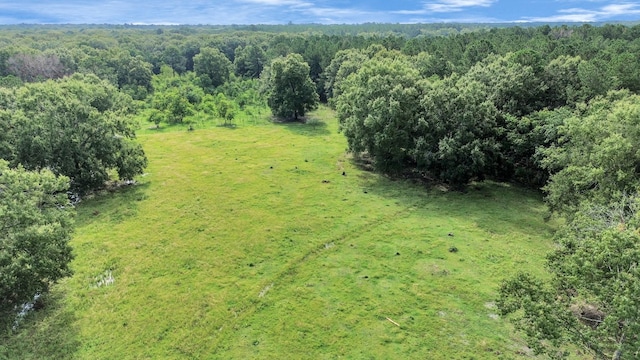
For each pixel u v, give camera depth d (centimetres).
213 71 10419
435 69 6134
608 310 1436
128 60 10069
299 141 5819
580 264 1435
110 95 6088
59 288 2436
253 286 2497
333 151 5344
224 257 2812
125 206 3612
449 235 3133
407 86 4322
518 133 3878
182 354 1966
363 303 2339
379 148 4228
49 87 4306
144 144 5594
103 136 3800
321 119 7331
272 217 3425
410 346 2014
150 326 2142
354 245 2992
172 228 3216
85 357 1925
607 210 2116
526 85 4162
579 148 2870
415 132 4197
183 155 5125
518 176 4153
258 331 2125
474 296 2389
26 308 2242
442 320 2194
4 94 4309
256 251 2897
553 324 1427
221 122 7031
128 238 3048
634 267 1286
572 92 3950
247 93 8862
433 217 3459
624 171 2517
